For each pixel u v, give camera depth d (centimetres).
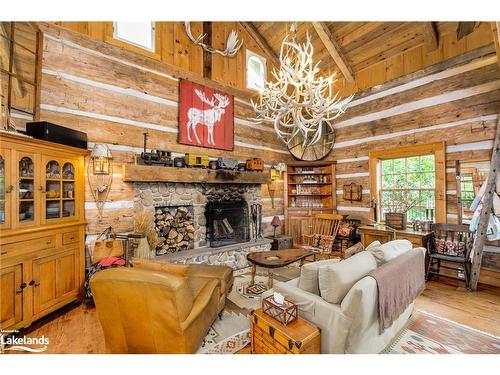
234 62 499
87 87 327
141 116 374
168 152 379
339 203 537
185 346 185
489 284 348
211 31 465
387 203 468
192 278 268
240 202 473
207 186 435
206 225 430
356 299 164
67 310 277
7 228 219
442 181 387
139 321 184
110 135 343
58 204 272
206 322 224
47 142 251
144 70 380
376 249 231
